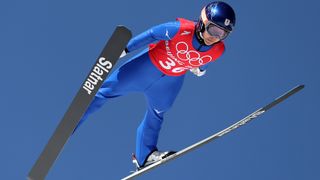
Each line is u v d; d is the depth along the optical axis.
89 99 22.02
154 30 21.61
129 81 22.72
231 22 21.11
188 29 21.45
